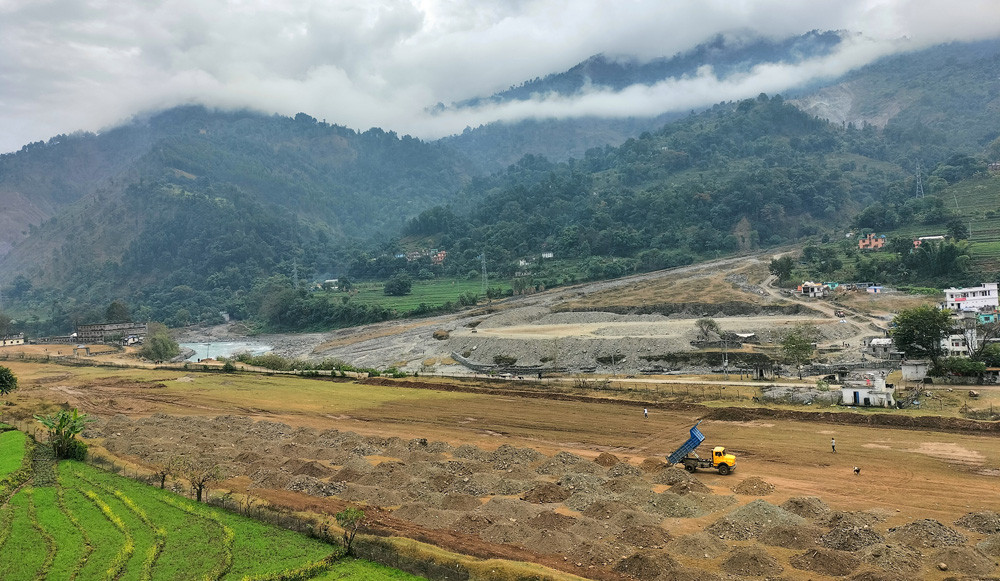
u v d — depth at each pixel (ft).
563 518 165.48
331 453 236.63
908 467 206.08
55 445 228.22
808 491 188.03
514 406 321.11
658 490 191.11
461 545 153.89
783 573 136.67
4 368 361.10
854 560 138.62
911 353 345.72
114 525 167.22
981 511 161.38
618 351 464.65
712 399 311.88
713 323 488.44
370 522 169.68
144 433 271.49
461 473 213.05
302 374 442.50
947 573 133.90
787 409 281.33
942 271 624.18
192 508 179.01
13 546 154.10
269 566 144.15
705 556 144.97
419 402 339.57
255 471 213.66
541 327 583.17
